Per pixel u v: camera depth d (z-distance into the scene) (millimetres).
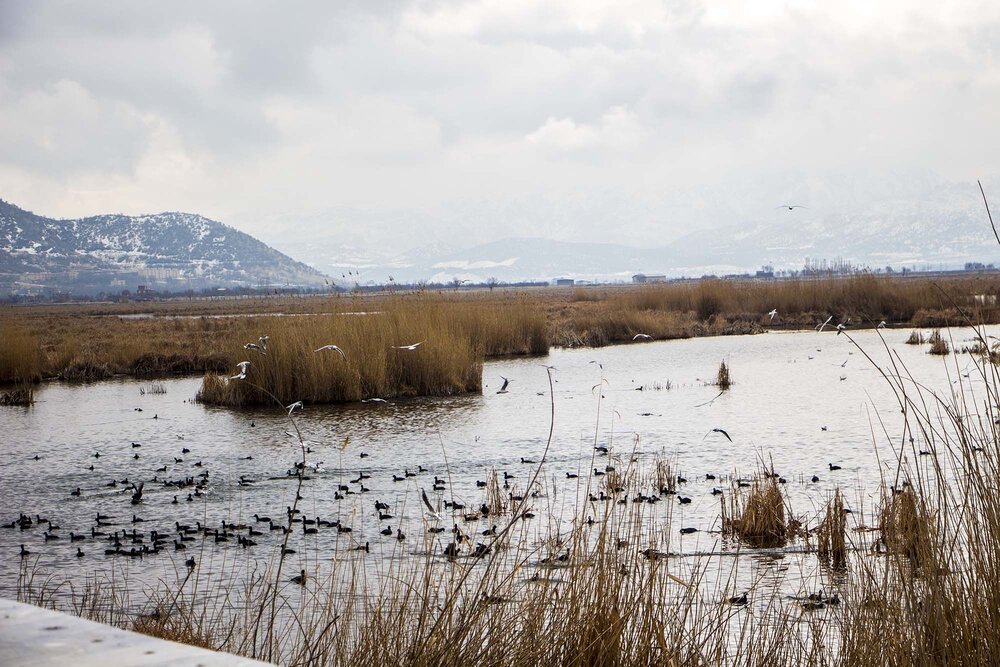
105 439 19703
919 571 4656
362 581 8445
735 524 10609
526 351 36938
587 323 46562
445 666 3943
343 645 4508
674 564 9180
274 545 10766
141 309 128625
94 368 34250
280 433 19609
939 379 24031
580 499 12289
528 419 20547
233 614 7848
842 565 8945
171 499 13859
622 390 25125
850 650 4656
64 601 8734
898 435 16297
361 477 14547
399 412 22062
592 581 4324
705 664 4496
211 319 68062
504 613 4258
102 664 1243
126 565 10250
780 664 5070
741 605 7461
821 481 13242
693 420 19625
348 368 24047
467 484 13914
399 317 26734
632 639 4168
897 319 50438
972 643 4082
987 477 4473
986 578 4176
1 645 1327
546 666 4043
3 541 11594
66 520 12742
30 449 18672
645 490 12797
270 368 24141
